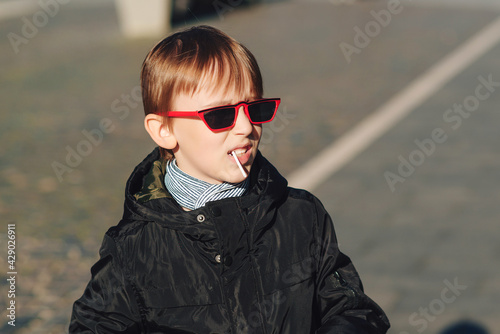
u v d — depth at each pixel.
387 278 7.54
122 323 2.82
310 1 26.50
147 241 2.83
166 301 2.79
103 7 28.53
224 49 2.80
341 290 3.01
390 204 9.64
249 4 25.86
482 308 6.84
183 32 2.90
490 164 11.02
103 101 15.59
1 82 17.77
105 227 9.24
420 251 8.16
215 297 2.78
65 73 18.31
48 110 15.11
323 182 10.59
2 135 13.53
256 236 2.85
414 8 24.09
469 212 9.24
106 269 2.84
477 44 19.06
